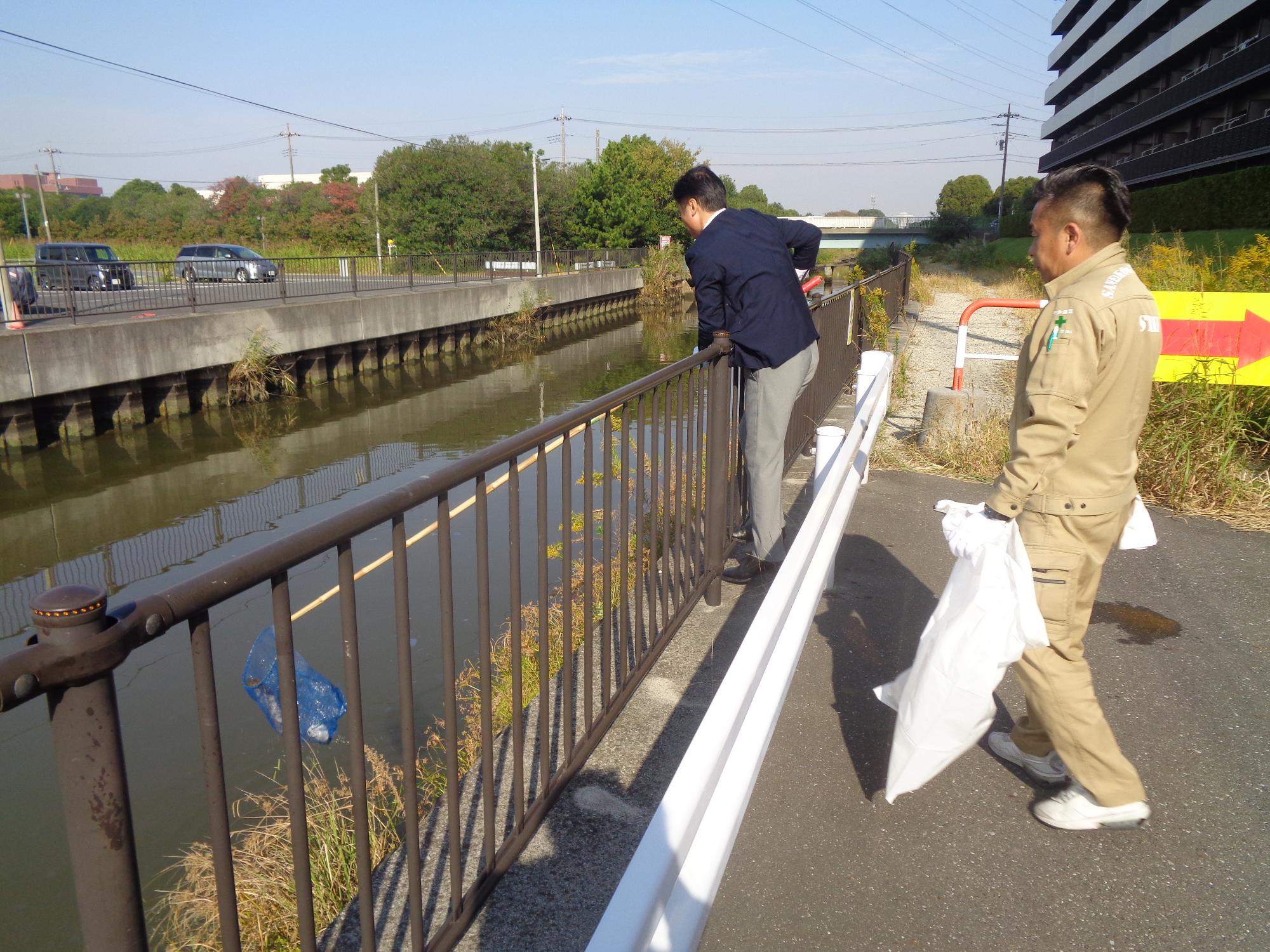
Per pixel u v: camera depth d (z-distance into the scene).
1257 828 2.27
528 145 55.25
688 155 58.06
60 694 0.94
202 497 12.52
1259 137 30.42
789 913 1.97
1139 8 48.22
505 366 25.30
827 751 2.61
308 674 1.72
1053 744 2.18
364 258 32.06
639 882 1.07
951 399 6.18
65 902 4.14
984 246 47.94
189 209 77.06
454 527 9.06
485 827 1.99
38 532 10.95
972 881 2.08
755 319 3.44
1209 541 4.48
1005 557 1.97
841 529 2.60
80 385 14.87
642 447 2.74
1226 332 5.43
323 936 1.99
